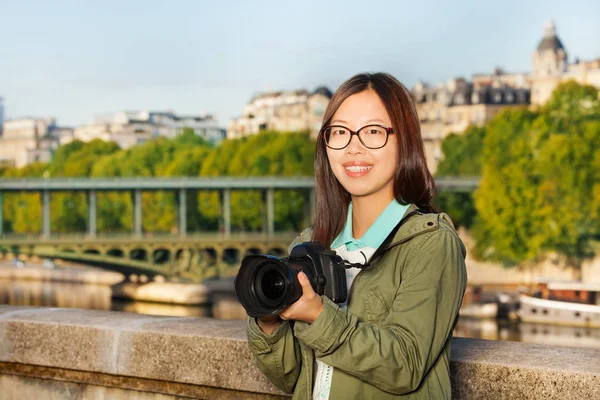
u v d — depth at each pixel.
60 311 5.69
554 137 77.81
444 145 109.19
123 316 5.48
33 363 5.37
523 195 75.94
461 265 3.27
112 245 86.56
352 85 3.53
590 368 4.07
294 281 2.99
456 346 4.55
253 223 106.25
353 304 3.38
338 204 3.78
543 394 4.09
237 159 108.38
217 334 4.86
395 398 3.23
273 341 3.50
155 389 5.05
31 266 126.88
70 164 148.75
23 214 127.94
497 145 80.50
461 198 95.00
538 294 65.25
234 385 4.78
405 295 3.21
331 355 3.09
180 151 128.25
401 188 3.47
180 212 98.75
